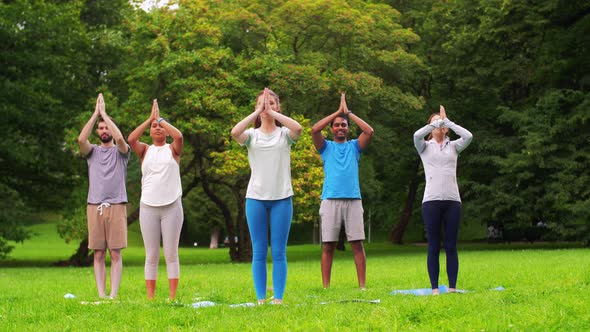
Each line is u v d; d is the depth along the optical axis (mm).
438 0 32094
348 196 9688
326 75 25719
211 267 18391
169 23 24641
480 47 29844
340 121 9797
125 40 28562
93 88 28844
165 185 8031
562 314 5461
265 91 7117
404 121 30906
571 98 27656
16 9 26109
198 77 24156
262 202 7062
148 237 8062
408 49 32219
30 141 27016
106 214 8672
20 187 29047
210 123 23203
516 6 27656
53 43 26969
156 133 8156
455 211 8500
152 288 8109
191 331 5359
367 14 27266
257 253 7164
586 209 26125
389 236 47438
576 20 28016
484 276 10945
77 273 16484
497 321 5297
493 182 29781
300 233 56812
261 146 7051
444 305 6184
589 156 26891
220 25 25469
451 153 8648
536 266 12734
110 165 8766
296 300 7621
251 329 5293
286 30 26203
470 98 31500
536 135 27312
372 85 25219
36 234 27891
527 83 31047
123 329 5520
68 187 29156
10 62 25922
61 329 5660
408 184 36812
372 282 10945
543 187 28484
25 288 10945
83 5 30406
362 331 5133
